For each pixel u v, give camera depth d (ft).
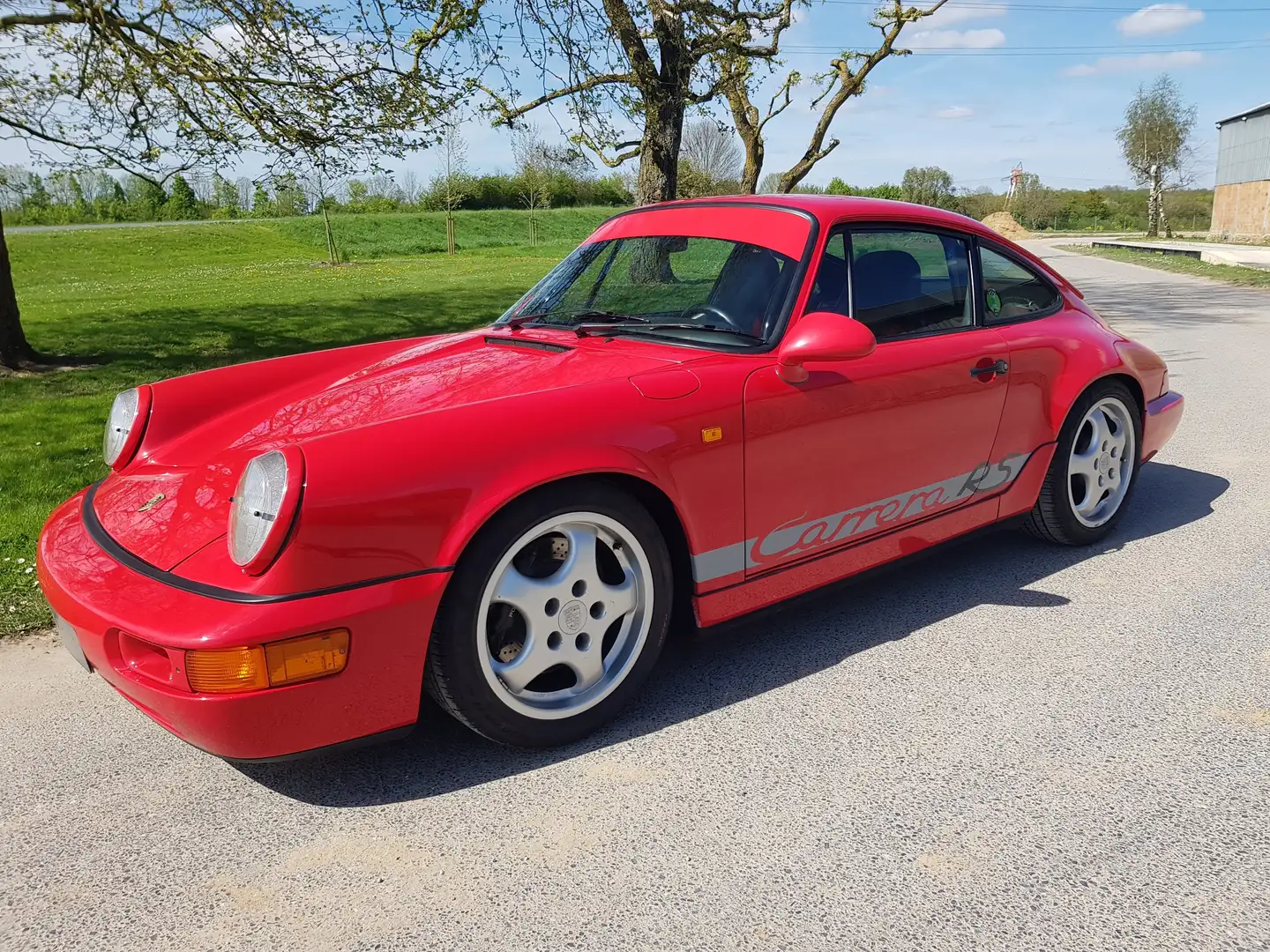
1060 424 11.74
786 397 8.87
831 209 10.14
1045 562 12.36
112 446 9.73
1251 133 144.77
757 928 5.94
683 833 6.95
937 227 11.02
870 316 9.98
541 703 8.05
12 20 26.86
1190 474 16.37
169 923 6.16
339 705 6.88
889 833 6.87
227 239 139.64
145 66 27.20
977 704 8.73
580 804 7.36
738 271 9.83
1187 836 6.75
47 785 7.87
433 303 55.62
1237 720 8.33
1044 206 236.22
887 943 5.78
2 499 16.49
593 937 5.90
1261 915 5.94
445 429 7.25
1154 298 54.03
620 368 8.68
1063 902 6.10
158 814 7.42
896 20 61.67
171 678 6.63
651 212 11.59
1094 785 7.40
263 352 36.58
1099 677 9.18
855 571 10.07
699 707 8.84
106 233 138.51
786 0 44.70
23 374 30.76
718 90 44.39
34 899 6.43
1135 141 178.91
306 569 6.59
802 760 7.89
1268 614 10.48
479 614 7.37
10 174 30.50
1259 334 36.22
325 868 6.68
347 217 171.22
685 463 8.23
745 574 9.00
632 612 8.43
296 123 28.48
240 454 8.24
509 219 185.78
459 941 5.90
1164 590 11.30
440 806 7.40
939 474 10.51
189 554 7.13
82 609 7.11
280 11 26.27
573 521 7.81
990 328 11.21
